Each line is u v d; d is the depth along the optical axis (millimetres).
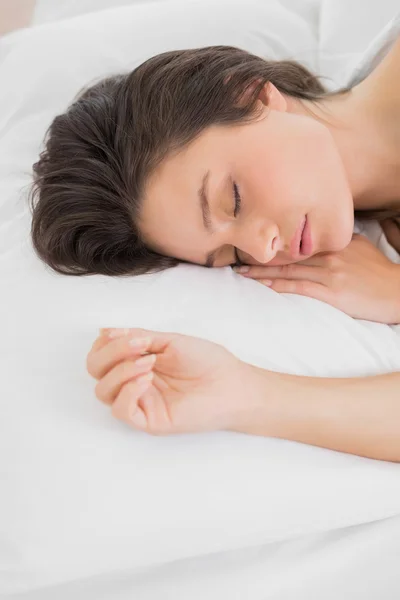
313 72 1051
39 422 663
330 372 739
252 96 811
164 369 667
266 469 665
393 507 692
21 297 768
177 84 801
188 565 695
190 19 1132
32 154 1018
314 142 789
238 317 755
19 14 1421
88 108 846
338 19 1068
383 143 898
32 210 874
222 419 657
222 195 771
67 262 822
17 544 633
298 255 809
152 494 639
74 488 636
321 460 684
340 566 703
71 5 1327
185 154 773
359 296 820
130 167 783
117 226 816
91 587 689
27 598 683
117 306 754
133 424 632
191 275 812
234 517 649
